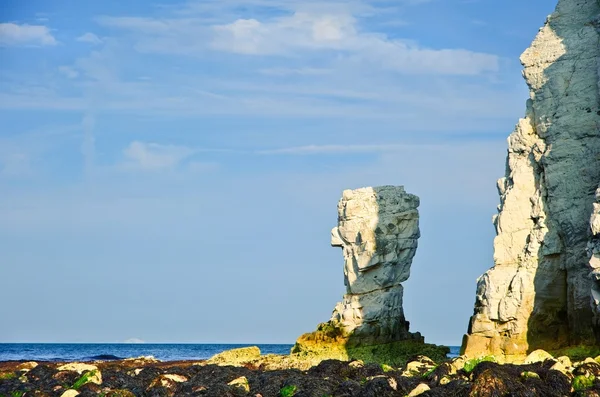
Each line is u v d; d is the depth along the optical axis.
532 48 72.00
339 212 86.69
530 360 57.81
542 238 68.38
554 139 68.94
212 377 58.56
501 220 70.94
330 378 54.84
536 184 70.56
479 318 70.00
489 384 47.03
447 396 47.81
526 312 67.88
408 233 85.38
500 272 69.81
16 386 57.09
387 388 50.56
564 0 71.62
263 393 52.66
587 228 65.88
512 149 72.38
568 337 66.31
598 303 60.97
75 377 60.38
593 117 67.81
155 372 61.84
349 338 82.44
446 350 80.62
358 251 84.56
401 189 86.00
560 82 69.56
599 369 50.69
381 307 83.00
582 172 67.38
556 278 67.81
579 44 69.69
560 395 47.34
